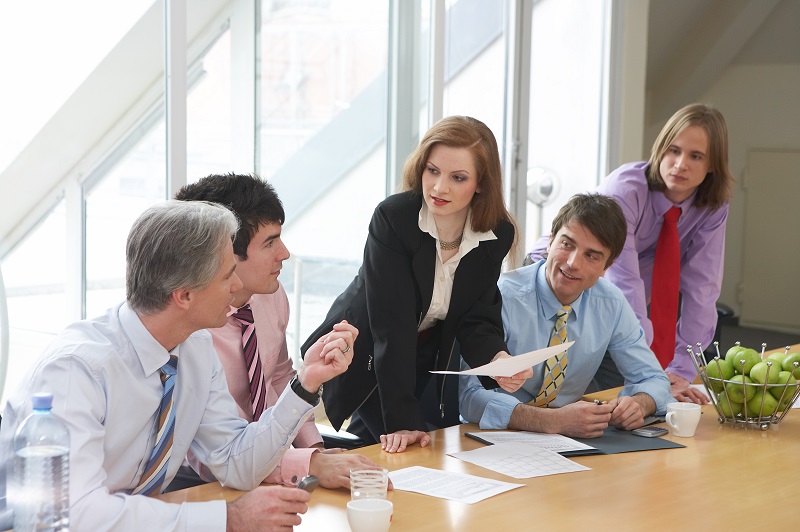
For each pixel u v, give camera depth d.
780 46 7.83
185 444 2.00
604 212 2.63
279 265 2.35
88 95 3.13
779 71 7.93
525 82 5.12
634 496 1.94
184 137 3.41
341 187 4.19
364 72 4.21
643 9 5.80
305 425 2.43
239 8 3.61
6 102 2.94
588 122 5.62
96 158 3.19
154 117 3.33
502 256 2.58
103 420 1.76
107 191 3.23
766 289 8.18
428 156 2.44
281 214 2.32
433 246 2.50
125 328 1.80
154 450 1.85
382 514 1.64
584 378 2.85
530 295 2.77
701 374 2.59
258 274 2.31
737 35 7.46
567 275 2.67
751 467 2.17
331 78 4.05
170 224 1.75
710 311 3.57
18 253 3.01
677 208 3.50
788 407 2.54
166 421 1.85
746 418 2.53
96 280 3.24
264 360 2.56
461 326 2.58
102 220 3.23
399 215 2.47
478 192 2.49
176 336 1.83
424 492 1.93
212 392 2.06
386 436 2.31
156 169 3.37
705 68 7.77
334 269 4.22
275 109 3.82
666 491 1.98
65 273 3.14
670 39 7.56
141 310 1.79
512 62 5.04
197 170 3.53
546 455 2.22
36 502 1.46
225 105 3.61
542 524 1.76
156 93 3.33
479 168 2.43
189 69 3.45
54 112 3.06
